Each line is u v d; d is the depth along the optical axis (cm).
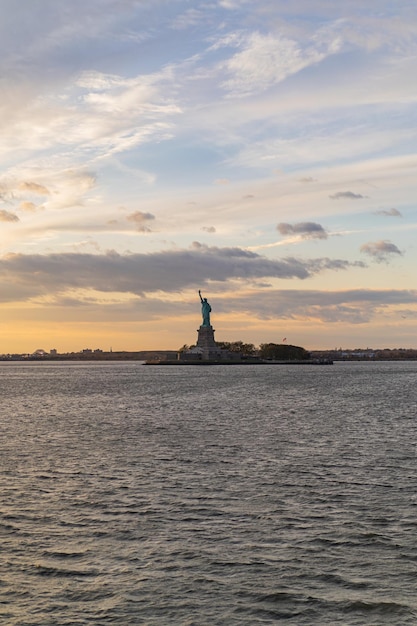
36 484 4225
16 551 2886
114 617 2261
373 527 3241
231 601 2386
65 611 2302
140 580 2566
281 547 2941
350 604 2355
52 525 3278
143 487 4134
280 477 4434
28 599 2394
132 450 5656
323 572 2642
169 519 3394
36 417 8944
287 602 2375
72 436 6688
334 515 3469
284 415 8844
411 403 10925
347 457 5247
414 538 3061
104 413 9475
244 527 3247
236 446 5875
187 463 4978
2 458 5259
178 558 2800
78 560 2777
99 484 4222
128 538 3073
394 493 3962
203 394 13588
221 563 2741
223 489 4072
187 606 2344
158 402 11500
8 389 17125
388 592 2450
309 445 5928
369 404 10744
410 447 5800
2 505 3666
